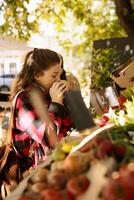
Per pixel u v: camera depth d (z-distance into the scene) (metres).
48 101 2.52
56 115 2.38
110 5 11.03
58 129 2.39
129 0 7.61
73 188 1.25
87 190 1.25
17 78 2.53
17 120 2.44
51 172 1.41
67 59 12.83
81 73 11.95
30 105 2.39
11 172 2.43
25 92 2.45
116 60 7.10
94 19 11.12
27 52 2.56
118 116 2.30
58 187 1.31
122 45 7.30
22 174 2.41
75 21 11.39
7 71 7.50
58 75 2.54
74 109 2.04
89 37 11.62
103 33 11.50
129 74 3.33
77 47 12.03
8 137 2.49
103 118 2.36
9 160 2.45
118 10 7.66
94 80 6.09
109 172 1.29
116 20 11.36
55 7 9.59
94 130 1.97
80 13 10.02
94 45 7.55
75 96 2.07
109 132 1.71
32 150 2.41
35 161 2.39
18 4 8.38
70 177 1.33
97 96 3.05
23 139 2.42
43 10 9.48
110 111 2.36
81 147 1.66
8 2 8.35
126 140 1.57
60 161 1.57
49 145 2.33
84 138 1.80
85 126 2.00
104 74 6.01
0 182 2.46
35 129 2.34
